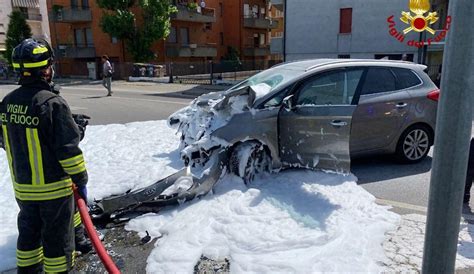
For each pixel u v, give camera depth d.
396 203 4.24
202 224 3.54
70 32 34.78
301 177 4.72
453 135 1.91
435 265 2.10
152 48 33.41
